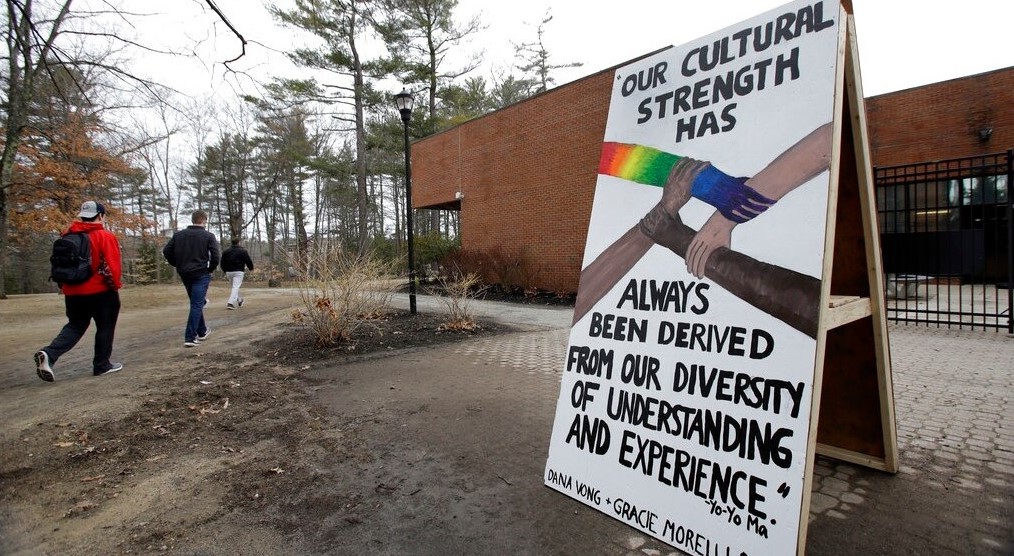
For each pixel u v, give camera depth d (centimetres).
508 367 561
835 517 238
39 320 1041
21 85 944
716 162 229
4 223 1502
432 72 2709
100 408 424
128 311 1127
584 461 251
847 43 240
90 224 525
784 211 202
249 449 343
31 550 229
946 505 245
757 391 196
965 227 1534
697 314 223
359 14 1917
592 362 260
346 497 273
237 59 507
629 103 276
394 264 1016
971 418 364
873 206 254
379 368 562
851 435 292
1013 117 1466
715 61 240
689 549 202
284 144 3347
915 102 1625
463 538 230
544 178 1393
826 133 195
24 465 318
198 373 544
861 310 255
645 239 251
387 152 3159
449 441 348
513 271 1443
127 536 239
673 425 220
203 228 703
